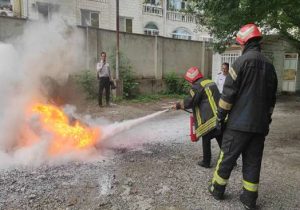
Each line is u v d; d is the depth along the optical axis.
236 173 4.80
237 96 3.60
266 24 11.44
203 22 9.77
